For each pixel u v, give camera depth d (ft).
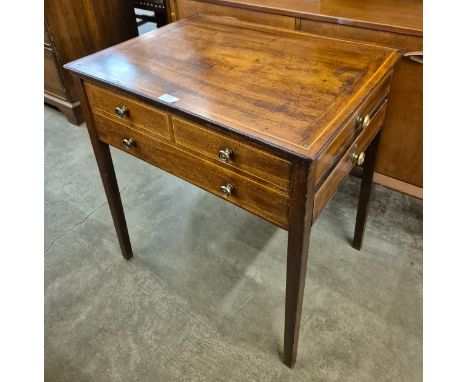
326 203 2.92
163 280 4.55
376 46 3.58
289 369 3.66
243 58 3.46
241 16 4.56
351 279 4.46
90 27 7.03
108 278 4.61
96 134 3.78
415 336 3.88
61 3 6.45
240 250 4.89
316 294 4.30
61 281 4.60
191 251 4.90
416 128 4.37
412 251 4.75
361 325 3.99
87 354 3.87
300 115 2.66
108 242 5.09
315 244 4.90
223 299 4.31
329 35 4.09
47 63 6.92
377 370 3.62
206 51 3.61
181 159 3.18
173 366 3.74
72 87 7.16
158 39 3.89
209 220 5.34
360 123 3.01
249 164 2.68
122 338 3.99
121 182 6.08
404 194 5.37
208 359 3.77
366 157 4.06
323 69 3.23
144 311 4.23
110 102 3.38
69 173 6.35
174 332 4.01
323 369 3.65
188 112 2.75
